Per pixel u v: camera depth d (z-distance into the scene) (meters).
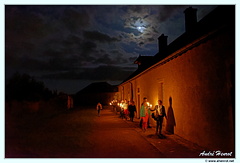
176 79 8.68
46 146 6.88
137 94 17.33
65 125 12.39
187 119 7.69
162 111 8.88
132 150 6.51
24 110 13.16
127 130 10.48
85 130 10.47
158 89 11.23
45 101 17.48
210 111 6.11
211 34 5.59
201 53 6.59
